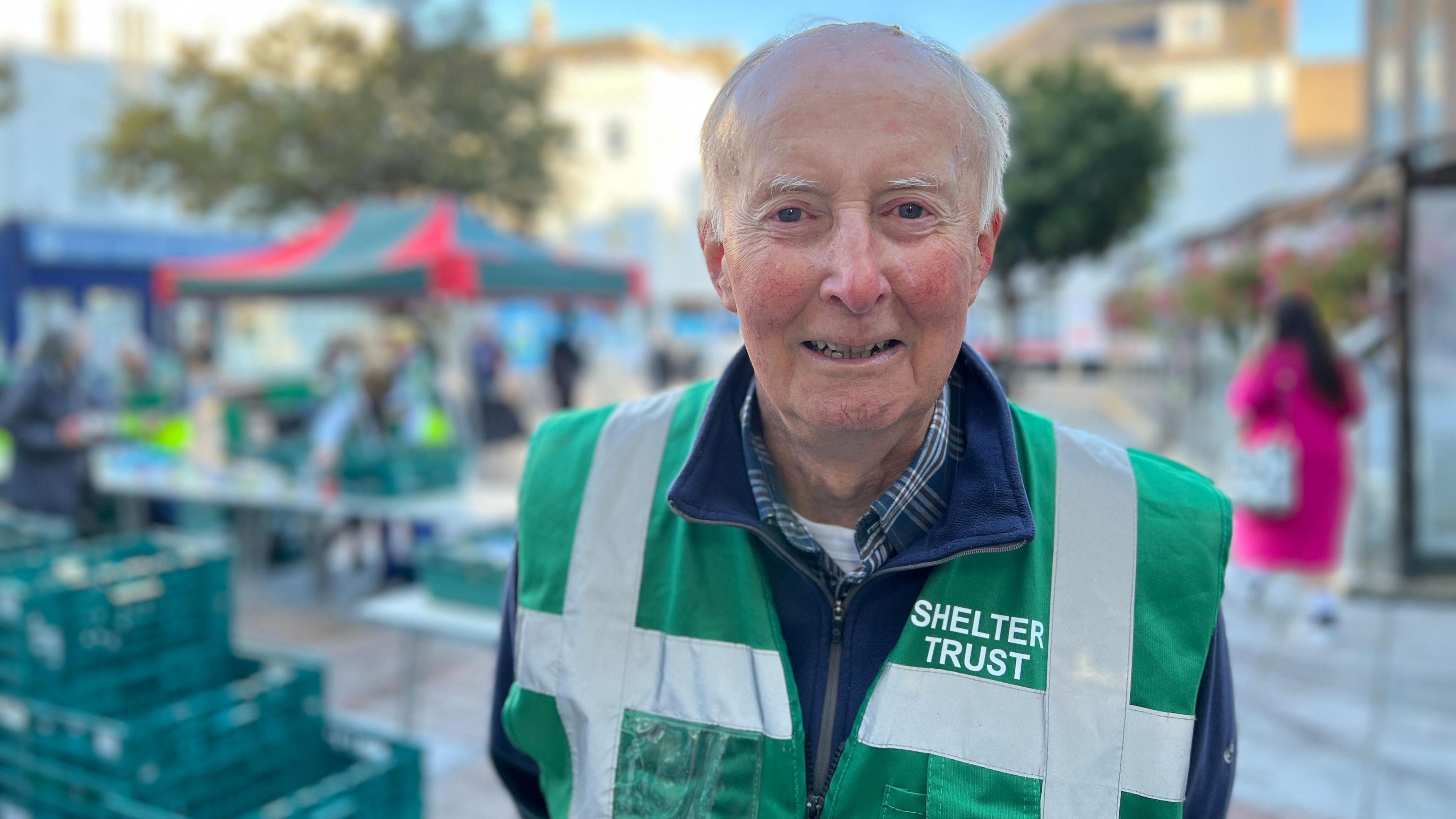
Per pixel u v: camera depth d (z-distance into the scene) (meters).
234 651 2.89
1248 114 23.81
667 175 25.59
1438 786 3.25
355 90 15.09
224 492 5.44
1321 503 4.66
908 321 0.79
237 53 19.00
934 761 0.87
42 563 2.89
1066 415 14.44
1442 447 5.41
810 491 0.95
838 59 0.79
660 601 0.99
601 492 1.04
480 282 5.71
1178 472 0.98
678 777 0.92
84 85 17.17
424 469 5.36
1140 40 26.45
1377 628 4.86
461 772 3.44
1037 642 0.89
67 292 13.12
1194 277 8.06
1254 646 4.61
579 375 12.52
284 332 17.86
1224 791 0.94
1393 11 9.28
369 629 5.13
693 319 25.84
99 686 2.67
